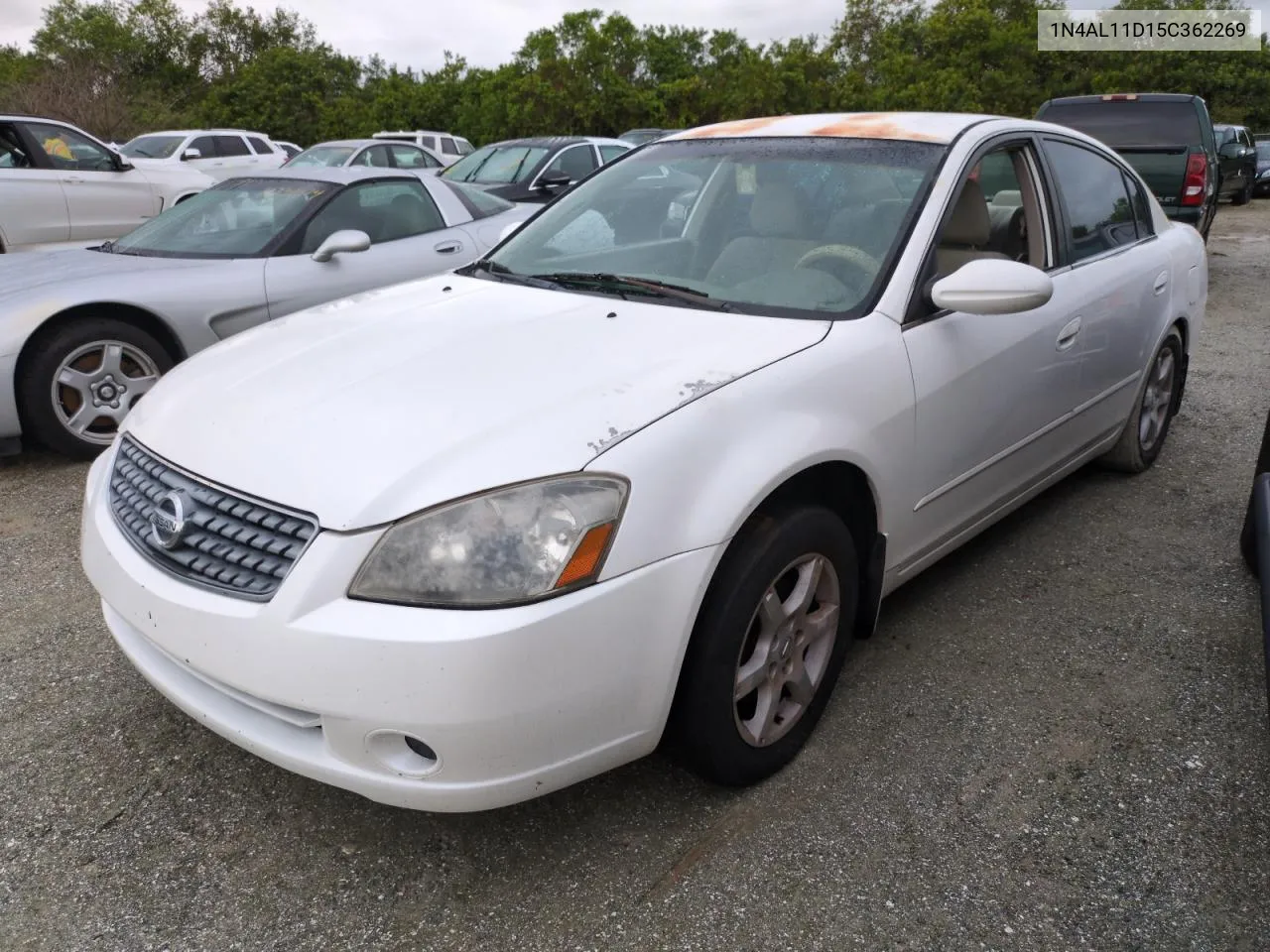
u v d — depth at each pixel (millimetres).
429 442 1991
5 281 4848
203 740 2625
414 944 1975
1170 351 4336
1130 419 4148
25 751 2584
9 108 24562
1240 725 2633
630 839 2240
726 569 2135
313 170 5812
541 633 1828
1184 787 2391
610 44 35500
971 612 3238
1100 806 2330
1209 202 9344
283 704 1883
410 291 3094
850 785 2404
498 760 1860
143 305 4758
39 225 9281
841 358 2422
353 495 1904
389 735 1867
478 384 2201
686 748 2223
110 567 2215
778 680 2355
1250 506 3387
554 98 32000
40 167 9336
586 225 3297
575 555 1869
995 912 2025
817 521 2309
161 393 2555
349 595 1856
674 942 1963
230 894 2107
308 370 2385
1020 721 2658
